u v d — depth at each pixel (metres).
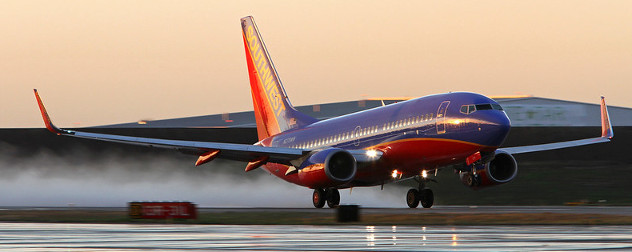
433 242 86.00
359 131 172.25
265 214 139.12
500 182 165.38
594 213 137.50
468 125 151.25
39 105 159.12
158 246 82.25
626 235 94.12
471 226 111.06
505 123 149.38
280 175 191.88
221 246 82.31
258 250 78.75
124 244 84.19
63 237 92.31
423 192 174.50
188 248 80.38
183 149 169.00
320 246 82.19
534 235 94.38
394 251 77.75
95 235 95.06
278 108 199.62
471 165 161.62
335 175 164.50
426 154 158.50
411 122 160.75
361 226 112.00
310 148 185.12
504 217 123.56
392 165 165.88
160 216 125.69
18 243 85.25
